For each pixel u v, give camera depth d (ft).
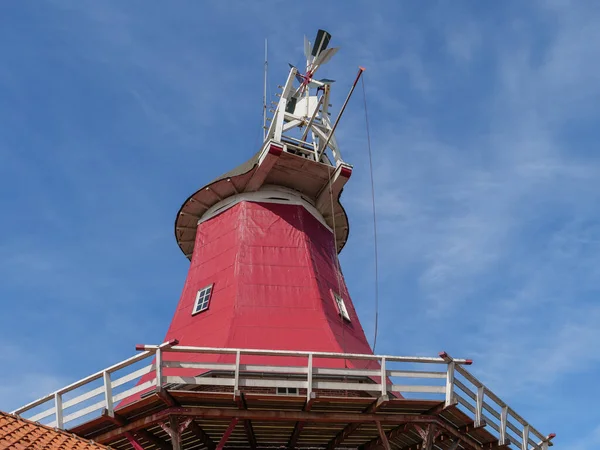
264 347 53.93
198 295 63.46
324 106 77.56
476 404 49.47
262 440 53.72
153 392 47.34
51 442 39.93
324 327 57.57
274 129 74.28
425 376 47.19
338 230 80.28
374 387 45.96
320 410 47.39
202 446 53.31
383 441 47.16
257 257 64.54
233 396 44.29
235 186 71.87
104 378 45.98
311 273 63.87
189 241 79.30
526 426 54.80
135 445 45.83
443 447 55.62
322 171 71.72
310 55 81.87
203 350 44.70
